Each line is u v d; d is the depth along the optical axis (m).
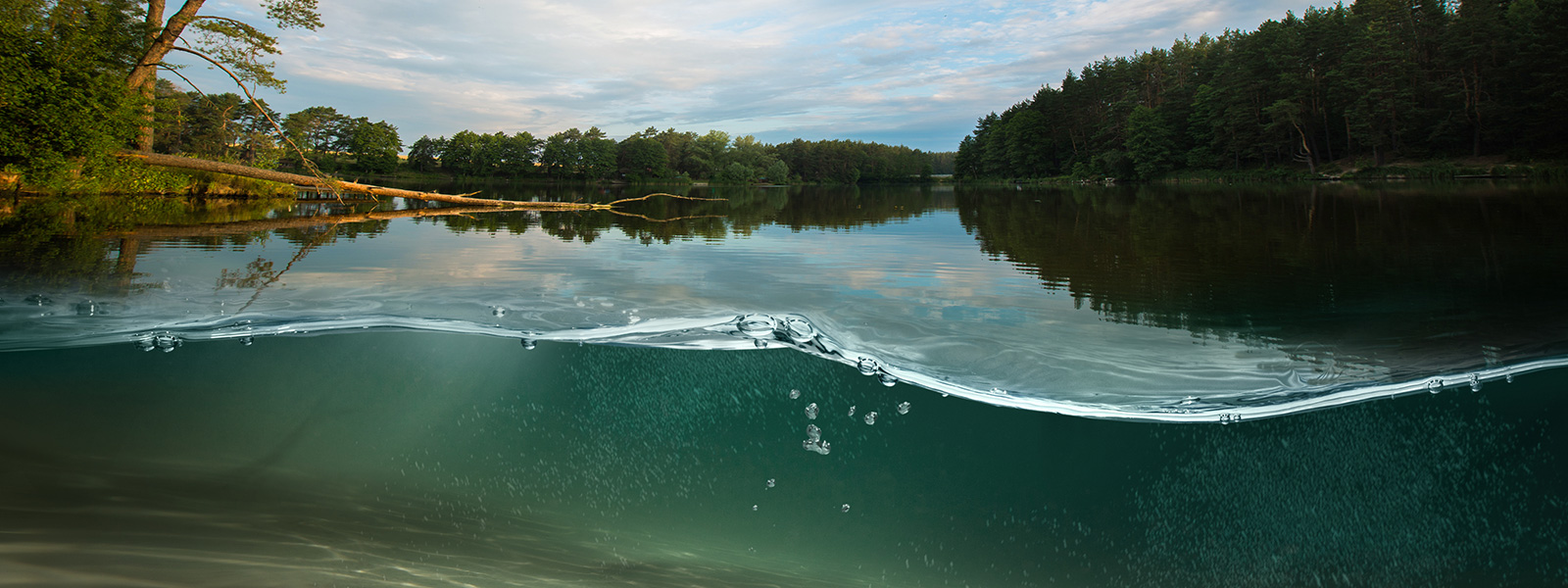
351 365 3.29
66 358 3.26
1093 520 2.75
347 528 2.24
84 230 7.59
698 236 9.16
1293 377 3.39
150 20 15.62
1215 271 6.04
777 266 6.29
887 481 2.79
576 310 4.31
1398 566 2.51
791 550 2.49
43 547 1.97
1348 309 4.59
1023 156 70.19
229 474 2.47
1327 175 42.38
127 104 14.01
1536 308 4.55
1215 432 2.98
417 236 8.22
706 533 2.50
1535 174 31.22
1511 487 2.78
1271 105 48.59
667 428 2.99
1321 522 2.74
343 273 5.31
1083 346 3.79
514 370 3.19
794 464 2.85
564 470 2.72
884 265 6.46
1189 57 64.19
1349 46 44.00
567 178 79.81
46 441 2.54
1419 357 3.65
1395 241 7.95
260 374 3.15
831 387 3.19
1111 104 64.56
